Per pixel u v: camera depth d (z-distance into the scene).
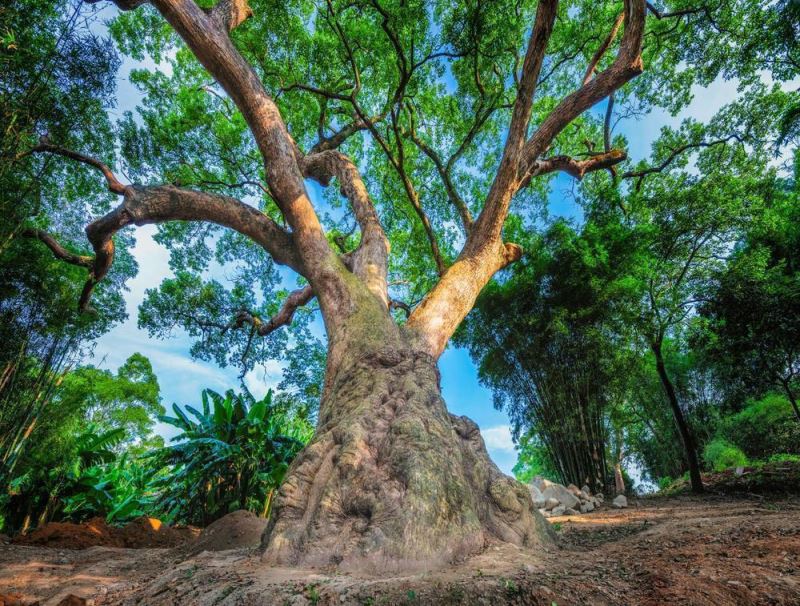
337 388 6.30
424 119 15.84
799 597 2.51
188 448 11.84
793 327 10.00
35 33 8.06
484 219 9.62
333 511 4.26
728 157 14.15
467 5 11.36
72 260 9.00
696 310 11.76
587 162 11.89
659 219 12.48
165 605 3.38
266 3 12.67
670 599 2.62
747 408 16.41
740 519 5.53
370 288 8.55
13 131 7.69
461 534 4.01
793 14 10.03
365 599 2.81
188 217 8.79
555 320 12.44
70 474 12.14
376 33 13.15
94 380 23.14
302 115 15.24
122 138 12.91
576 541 5.97
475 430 6.20
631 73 8.83
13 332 9.76
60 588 4.63
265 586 3.20
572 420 13.32
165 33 14.05
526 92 8.22
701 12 12.36
